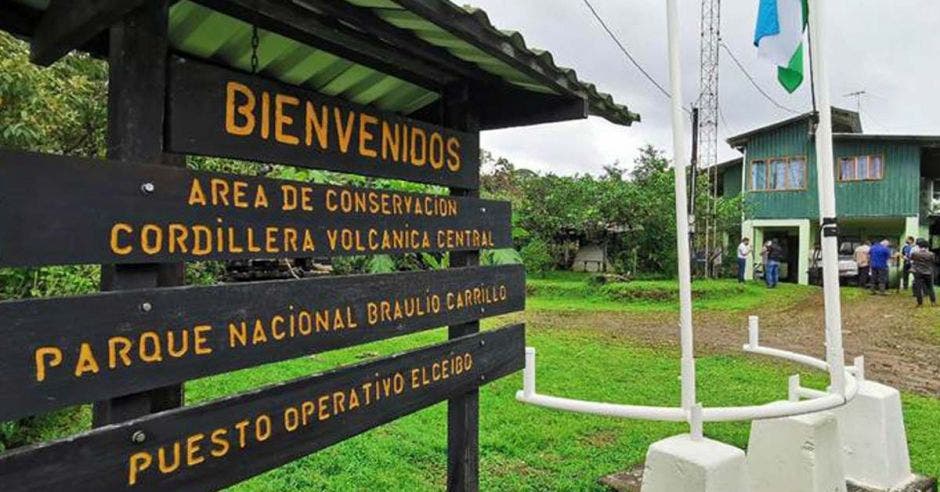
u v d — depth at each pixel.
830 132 3.07
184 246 1.60
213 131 1.72
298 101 1.93
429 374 2.36
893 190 18.77
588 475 3.79
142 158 1.55
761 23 3.17
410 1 1.61
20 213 1.30
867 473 3.67
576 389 6.08
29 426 4.20
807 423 3.22
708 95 20.56
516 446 4.30
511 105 2.80
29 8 1.82
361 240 2.07
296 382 1.87
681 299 2.75
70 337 1.37
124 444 1.46
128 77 1.54
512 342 2.85
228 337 1.66
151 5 1.58
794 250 21.39
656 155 22.27
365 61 2.35
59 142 5.20
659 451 2.70
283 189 1.84
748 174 21.16
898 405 3.79
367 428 2.09
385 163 2.21
